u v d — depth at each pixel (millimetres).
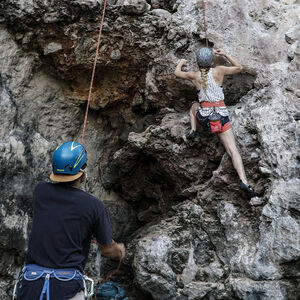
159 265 6676
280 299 5805
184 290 6559
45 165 7734
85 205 4027
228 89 7191
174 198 7879
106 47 7738
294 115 6305
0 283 7266
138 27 7586
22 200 7383
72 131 8469
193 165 7297
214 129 6512
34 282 3824
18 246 7281
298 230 5754
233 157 6492
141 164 8234
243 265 6086
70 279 3850
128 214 8688
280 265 5863
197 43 7277
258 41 7160
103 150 8766
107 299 7160
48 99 8148
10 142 7367
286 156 6074
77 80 8242
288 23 7281
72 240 3945
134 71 8047
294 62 6586
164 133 7406
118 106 8602
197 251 6773
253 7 7387
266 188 6266
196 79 6691
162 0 8031
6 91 7570
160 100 7773
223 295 6254
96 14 7461
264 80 6750
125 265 8047
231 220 6531
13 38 7660
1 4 7336
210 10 7293
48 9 7379
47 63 8047
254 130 6520
